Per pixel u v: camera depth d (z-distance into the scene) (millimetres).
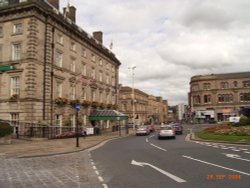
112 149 21484
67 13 43281
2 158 16047
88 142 27719
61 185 8969
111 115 45250
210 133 32812
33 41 32500
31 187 8750
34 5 32406
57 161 14984
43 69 34219
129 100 92625
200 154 16094
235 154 15734
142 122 102938
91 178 10086
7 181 9695
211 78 91000
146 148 21016
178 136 35531
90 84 47000
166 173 10562
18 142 26328
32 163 14195
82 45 44969
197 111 92000
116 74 61500
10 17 33781
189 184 8648
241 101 87562
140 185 8711
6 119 32750
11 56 33344
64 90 38469
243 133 27562
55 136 31922
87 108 45750
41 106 33375
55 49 36438
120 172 11164
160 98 140375
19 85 32656
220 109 89250
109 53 56781
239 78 88375
